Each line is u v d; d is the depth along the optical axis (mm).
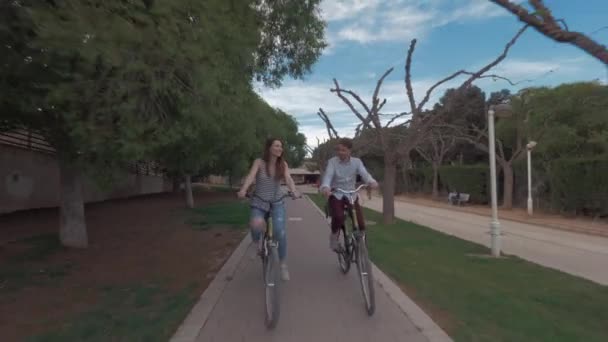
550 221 19250
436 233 13352
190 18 5875
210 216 18500
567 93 22188
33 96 5633
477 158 44812
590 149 22406
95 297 6320
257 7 10211
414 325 4977
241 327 4941
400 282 6906
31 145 17453
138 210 21469
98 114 5906
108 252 9812
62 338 4621
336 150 6070
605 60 3545
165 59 5711
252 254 9047
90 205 22578
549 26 3666
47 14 4406
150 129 6914
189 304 5648
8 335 4930
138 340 4469
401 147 15367
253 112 16203
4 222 14094
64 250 9789
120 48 5000
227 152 20422
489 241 13375
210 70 6336
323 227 14328
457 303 5801
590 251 11570
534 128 23297
